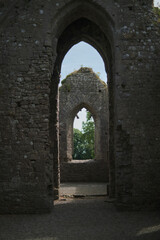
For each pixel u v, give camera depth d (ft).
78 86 61.41
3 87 27.04
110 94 34.81
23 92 26.99
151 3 29.35
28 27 27.81
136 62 28.17
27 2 28.19
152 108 27.73
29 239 18.40
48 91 27.14
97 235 19.02
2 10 27.96
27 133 26.55
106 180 57.52
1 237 18.84
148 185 26.66
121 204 26.40
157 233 19.11
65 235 19.16
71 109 60.80
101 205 29.60
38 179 26.02
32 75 27.20
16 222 22.68
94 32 36.09
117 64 28.07
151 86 28.02
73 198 35.70
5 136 26.53
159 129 27.50
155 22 28.99
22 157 26.30
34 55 27.43
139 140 27.20
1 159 26.27
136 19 28.78
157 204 26.43
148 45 28.50
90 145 87.10
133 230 19.95
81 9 30.22
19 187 25.96
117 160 27.04
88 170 58.18
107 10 28.68
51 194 27.50
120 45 28.32
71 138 61.46
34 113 26.76
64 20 30.17
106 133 59.67
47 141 26.61
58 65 35.96
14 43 27.58
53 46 28.99
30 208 25.68
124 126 27.25
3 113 26.76
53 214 25.40
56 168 35.14
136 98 27.71
